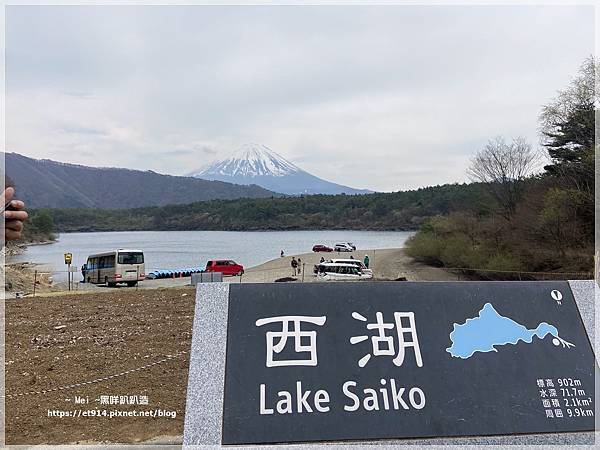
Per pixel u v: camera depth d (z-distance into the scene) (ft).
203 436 13.05
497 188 120.78
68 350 28.27
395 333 14.75
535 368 14.69
